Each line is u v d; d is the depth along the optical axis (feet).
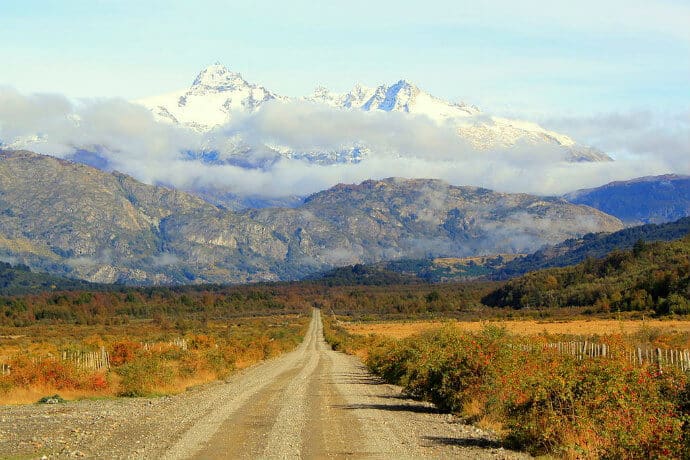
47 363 141.79
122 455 68.03
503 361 98.32
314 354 341.82
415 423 91.50
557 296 624.59
